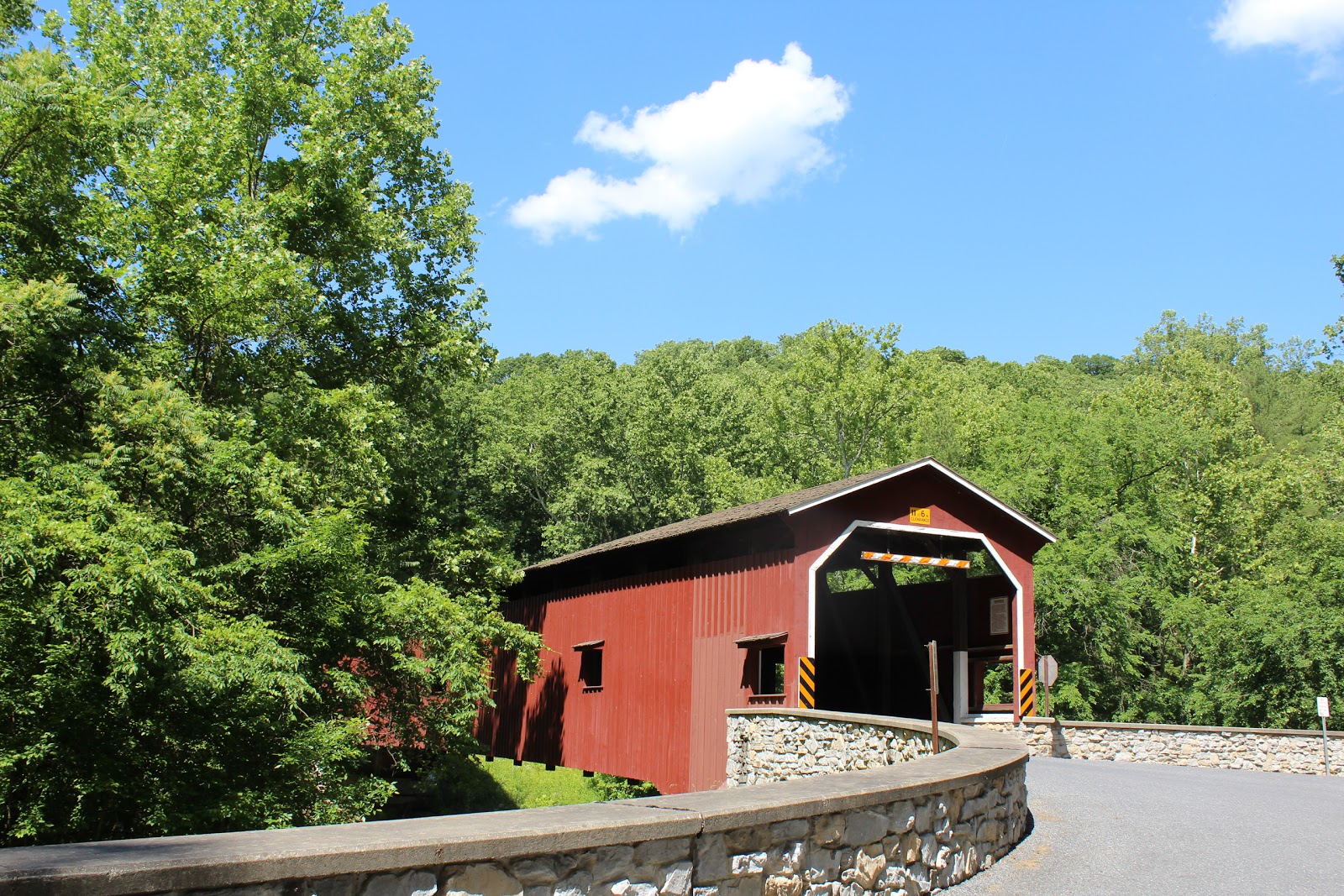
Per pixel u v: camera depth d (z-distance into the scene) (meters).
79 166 11.96
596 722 18.88
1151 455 29.36
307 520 11.99
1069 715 26.12
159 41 17.52
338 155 17.23
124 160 15.16
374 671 14.33
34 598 8.48
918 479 15.62
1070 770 12.68
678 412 38.62
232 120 16.69
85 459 10.41
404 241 18.20
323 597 12.01
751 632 14.84
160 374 12.95
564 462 39.06
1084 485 29.05
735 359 79.06
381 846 2.88
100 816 9.25
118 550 8.73
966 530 15.98
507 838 3.14
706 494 38.56
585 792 21.12
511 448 37.62
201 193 15.39
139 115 12.10
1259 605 25.78
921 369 41.28
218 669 9.24
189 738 9.77
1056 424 30.62
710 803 3.97
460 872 3.08
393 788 11.82
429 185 19.88
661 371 41.03
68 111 10.95
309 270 16.12
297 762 10.26
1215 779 12.31
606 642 18.89
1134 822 7.90
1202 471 32.81
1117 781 11.30
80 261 11.90
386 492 15.83
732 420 42.25
